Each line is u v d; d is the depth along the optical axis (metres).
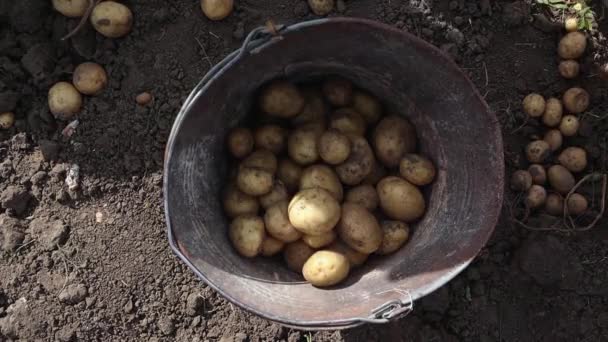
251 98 0.72
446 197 0.68
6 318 0.77
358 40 0.61
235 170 0.73
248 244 0.67
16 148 0.77
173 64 0.75
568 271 0.77
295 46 0.62
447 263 0.60
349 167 0.71
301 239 0.70
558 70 0.80
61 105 0.74
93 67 0.74
